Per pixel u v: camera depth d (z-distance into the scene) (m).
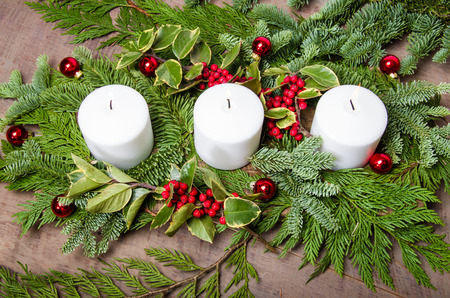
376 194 0.67
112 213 0.67
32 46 0.81
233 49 0.69
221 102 0.64
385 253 0.67
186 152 0.70
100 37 0.81
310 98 0.71
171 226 0.60
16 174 0.66
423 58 0.80
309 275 0.70
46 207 0.68
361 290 0.69
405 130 0.70
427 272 0.70
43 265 0.70
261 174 0.70
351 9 0.78
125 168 0.70
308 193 0.67
